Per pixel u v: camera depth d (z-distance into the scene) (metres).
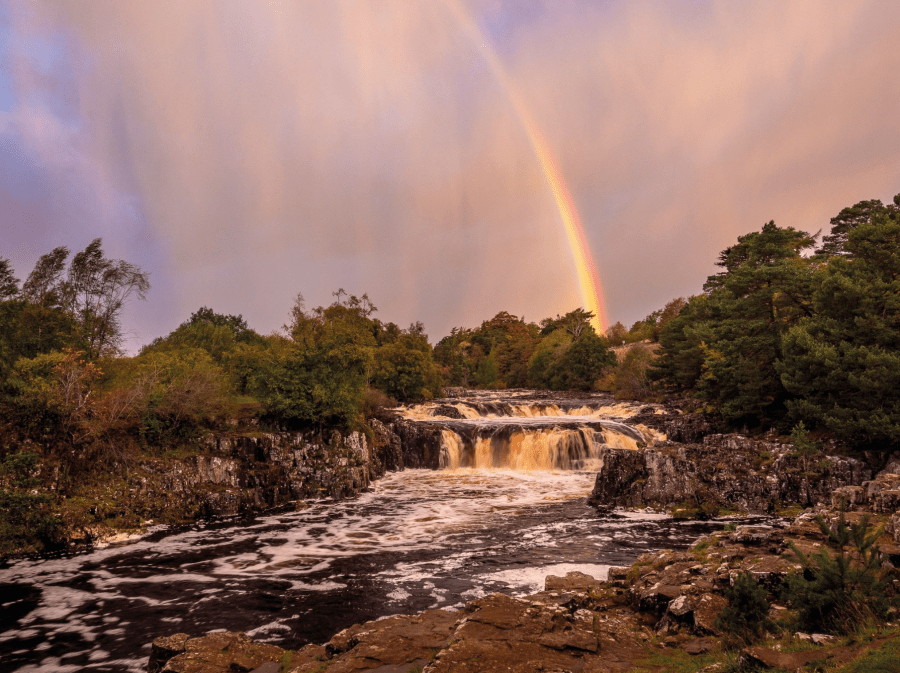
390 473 41.44
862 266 32.66
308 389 35.97
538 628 10.15
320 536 24.56
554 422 49.19
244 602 16.84
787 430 35.75
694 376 55.41
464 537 24.11
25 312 36.69
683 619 11.39
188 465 28.83
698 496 28.33
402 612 15.83
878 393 28.44
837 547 10.32
